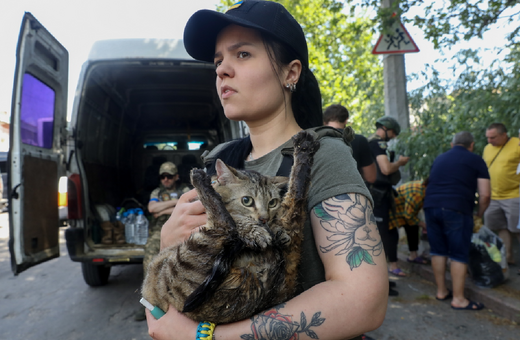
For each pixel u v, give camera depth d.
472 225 3.85
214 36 1.38
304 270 1.09
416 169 5.86
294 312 0.90
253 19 1.19
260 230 1.10
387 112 6.21
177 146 7.72
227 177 1.45
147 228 4.82
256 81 1.23
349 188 1.01
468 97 5.60
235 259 1.05
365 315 0.89
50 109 4.19
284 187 1.36
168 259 1.18
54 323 3.84
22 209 3.58
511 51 5.46
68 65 4.48
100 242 4.77
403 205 4.97
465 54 5.67
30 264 3.67
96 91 5.07
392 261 4.86
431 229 4.06
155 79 5.62
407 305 3.96
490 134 5.05
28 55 3.59
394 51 5.66
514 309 3.48
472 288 4.05
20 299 4.53
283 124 1.34
